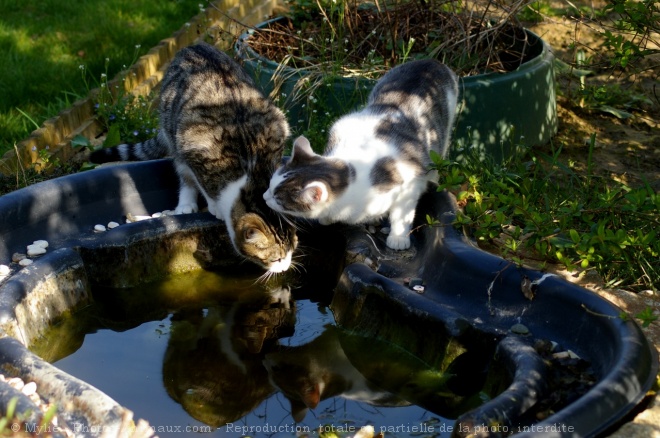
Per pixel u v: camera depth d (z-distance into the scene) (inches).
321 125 87.0
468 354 65.6
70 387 57.9
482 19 92.3
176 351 70.1
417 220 76.5
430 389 65.4
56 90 98.7
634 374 57.7
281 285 77.1
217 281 77.0
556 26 112.2
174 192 80.0
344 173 71.9
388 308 68.7
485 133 85.6
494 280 66.9
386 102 77.1
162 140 83.0
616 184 79.7
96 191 76.6
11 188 81.7
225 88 78.3
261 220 73.8
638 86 100.9
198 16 115.0
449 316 65.7
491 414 57.2
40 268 69.5
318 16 101.8
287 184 71.7
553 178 84.0
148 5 120.1
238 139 76.3
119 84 98.7
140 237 74.8
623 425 56.2
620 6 75.4
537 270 66.7
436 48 90.1
